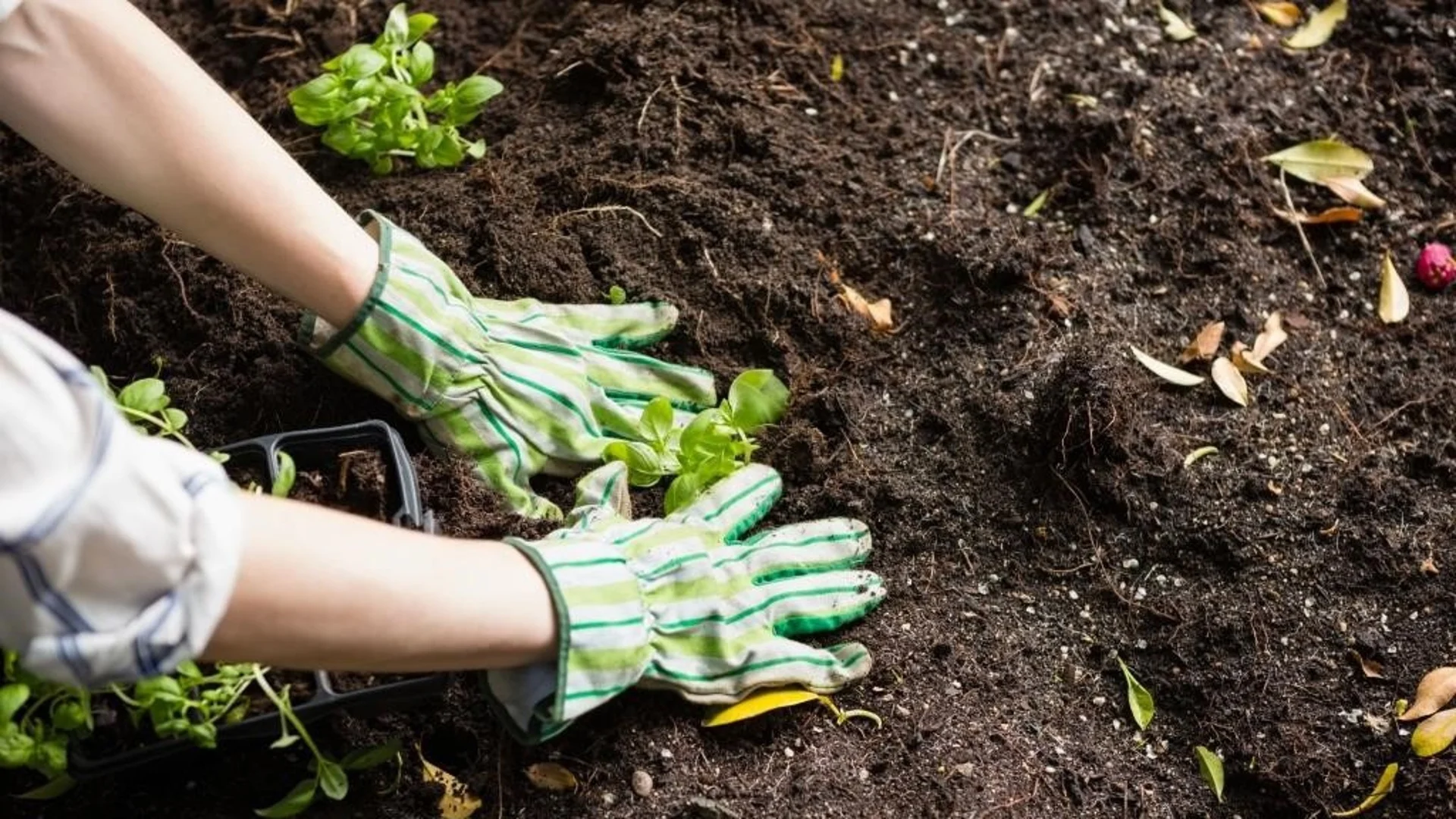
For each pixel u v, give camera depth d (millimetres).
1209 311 2201
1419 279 2230
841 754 1989
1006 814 1968
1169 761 2014
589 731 1970
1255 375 2168
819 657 1993
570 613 1841
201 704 1865
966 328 2176
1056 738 2014
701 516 2029
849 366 2158
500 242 2160
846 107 2281
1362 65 2354
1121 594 2072
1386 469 2123
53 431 1606
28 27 1846
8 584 1622
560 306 2123
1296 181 2279
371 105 2168
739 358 2160
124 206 2166
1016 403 2133
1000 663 2045
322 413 2076
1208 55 2344
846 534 2059
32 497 1602
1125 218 2240
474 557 1814
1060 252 2213
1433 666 2035
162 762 1942
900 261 2205
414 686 1905
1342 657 2045
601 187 2205
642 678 1937
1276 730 2014
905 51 2316
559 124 2260
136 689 1852
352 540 1737
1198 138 2279
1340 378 2176
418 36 2203
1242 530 2088
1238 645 2047
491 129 2268
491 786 1955
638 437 2094
